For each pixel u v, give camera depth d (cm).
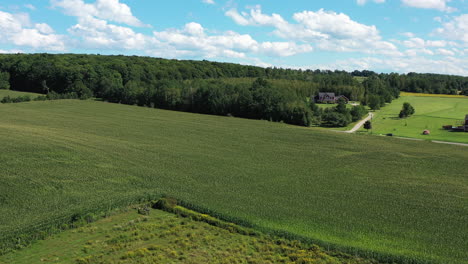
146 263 3031
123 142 7625
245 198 4650
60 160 5934
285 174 5844
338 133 9488
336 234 3628
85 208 3950
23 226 3531
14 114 11025
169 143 7812
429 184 5328
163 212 4159
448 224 3925
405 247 3356
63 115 11288
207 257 3148
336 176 5747
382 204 4516
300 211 4238
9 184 4819
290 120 12194
